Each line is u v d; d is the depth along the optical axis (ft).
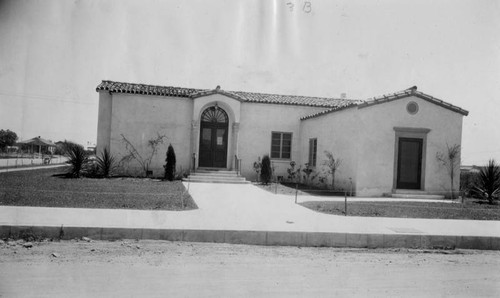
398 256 23.49
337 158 53.36
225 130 64.90
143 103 62.28
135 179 57.00
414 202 44.06
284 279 17.78
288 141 67.72
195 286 16.22
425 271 20.27
